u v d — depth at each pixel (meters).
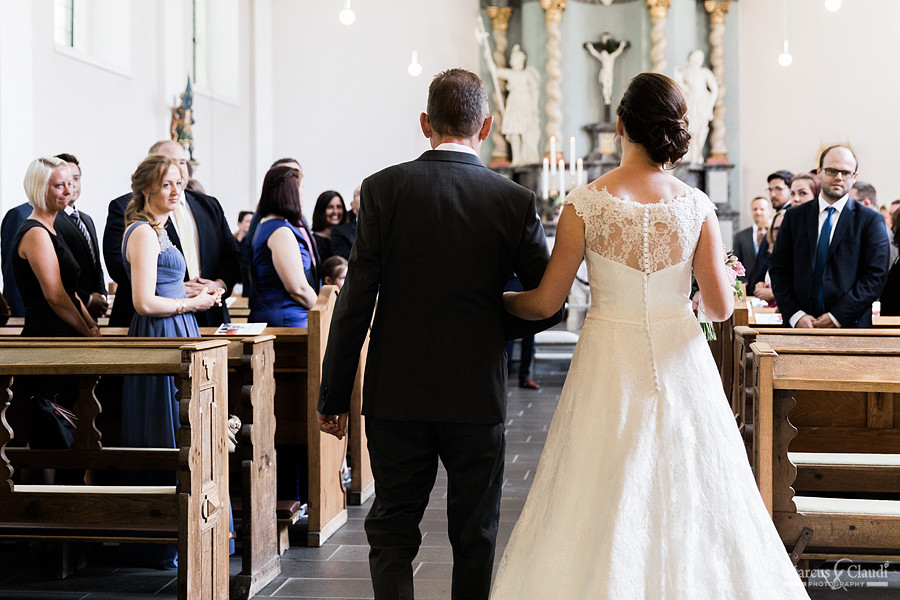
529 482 5.54
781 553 2.69
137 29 10.17
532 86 13.14
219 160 12.31
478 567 2.77
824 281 5.00
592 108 13.27
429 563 4.05
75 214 5.66
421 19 13.39
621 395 2.64
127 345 3.38
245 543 3.68
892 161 12.58
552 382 9.83
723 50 12.96
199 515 3.35
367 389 2.75
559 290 2.67
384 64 13.48
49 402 3.87
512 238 2.74
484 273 2.72
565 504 2.63
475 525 2.76
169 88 10.82
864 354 3.17
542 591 2.60
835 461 3.75
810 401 4.16
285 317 4.65
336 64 13.55
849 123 12.70
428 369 2.69
